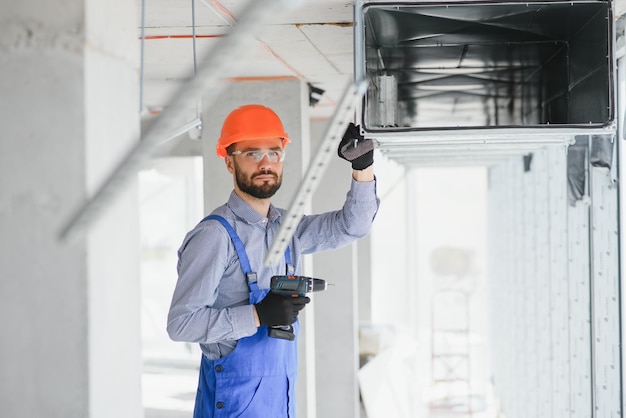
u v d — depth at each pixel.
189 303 2.38
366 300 8.30
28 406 1.78
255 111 2.58
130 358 2.02
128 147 2.01
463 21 2.95
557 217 4.75
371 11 2.74
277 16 2.99
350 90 1.56
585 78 2.91
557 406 4.84
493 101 4.14
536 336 5.55
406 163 5.39
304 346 4.48
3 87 1.77
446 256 11.35
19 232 1.78
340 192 6.67
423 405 7.98
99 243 1.82
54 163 1.76
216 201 4.39
